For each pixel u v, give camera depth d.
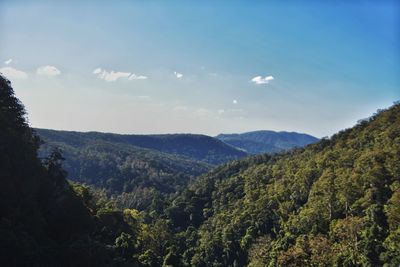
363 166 97.12
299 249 85.62
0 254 45.31
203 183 178.62
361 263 75.56
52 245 54.81
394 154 94.38
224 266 118.44
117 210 99.56
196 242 133.38
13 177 59.00
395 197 78.69
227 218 131.62
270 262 91.94
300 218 99.75
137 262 71.62
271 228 117.69
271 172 147.00
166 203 169.62
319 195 102.56
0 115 63.81
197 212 157.88
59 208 66.00
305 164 128.50
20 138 67.19
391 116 123.62
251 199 133.12
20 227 52.34
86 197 90.12
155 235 100.25
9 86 72.19
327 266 79.44
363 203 87.81
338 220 89.50
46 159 77.12
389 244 72.94
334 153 119.38
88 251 55.31
